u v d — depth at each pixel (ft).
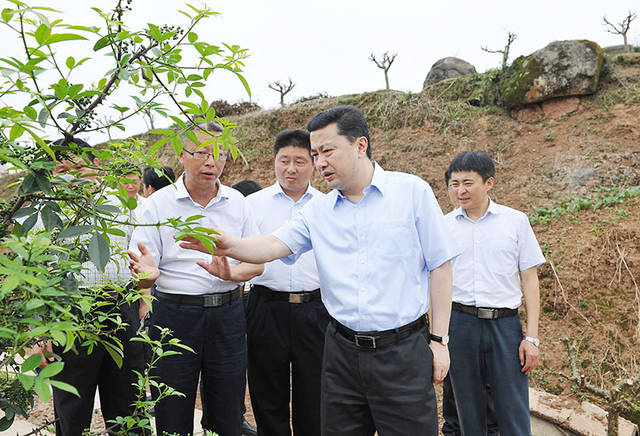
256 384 9.92
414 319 6.70
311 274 9.67
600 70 26.84
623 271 16.26
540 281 17.31
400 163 29.04
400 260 6.70
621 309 15.26
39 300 2.60
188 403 8.25
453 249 6.79
